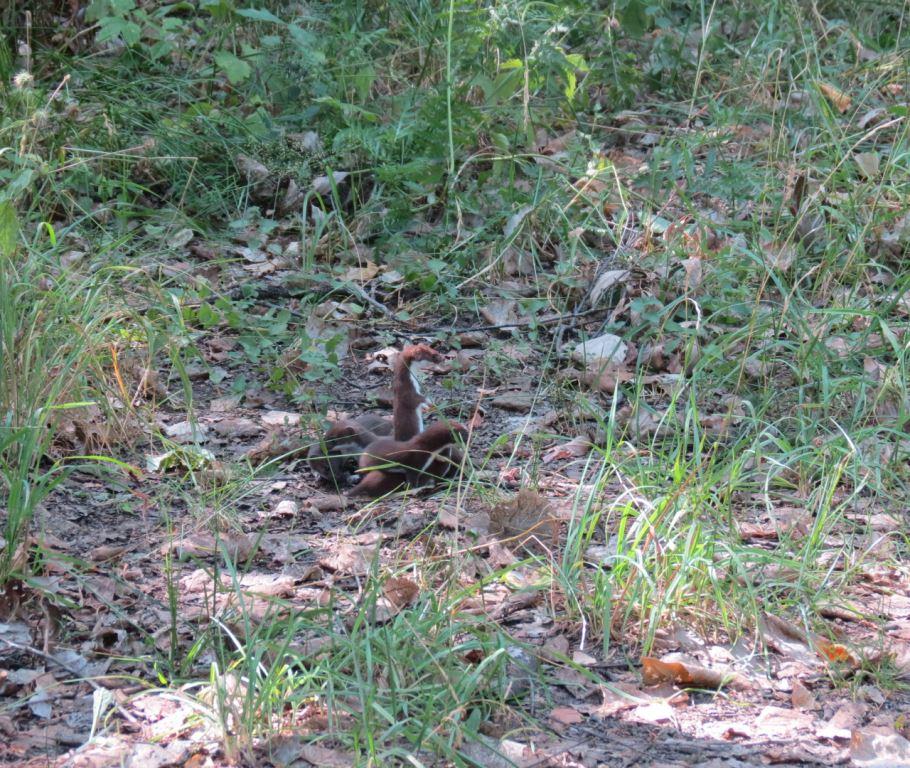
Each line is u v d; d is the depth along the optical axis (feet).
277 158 45.01
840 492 27.61
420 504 26.86
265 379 34.01
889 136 46.65
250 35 52.19
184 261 40.88
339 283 39.04
